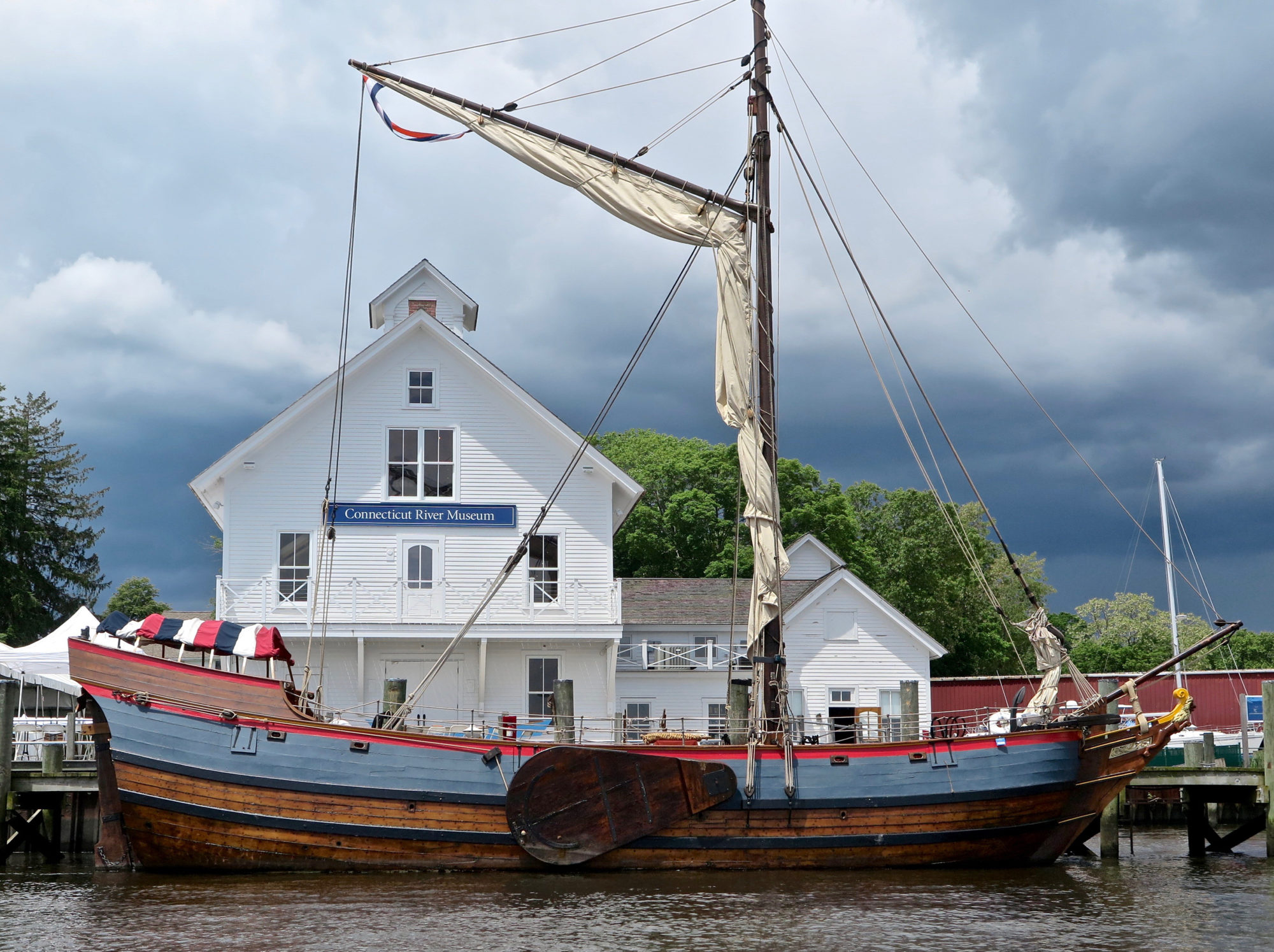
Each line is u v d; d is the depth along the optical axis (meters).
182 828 21.59
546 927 17.31
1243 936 17.03
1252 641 75.19
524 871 22.02
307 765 21.58
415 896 19.70
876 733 39.22
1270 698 26.34
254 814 21.48
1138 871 24.12
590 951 15.85
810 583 44.44
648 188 25.11
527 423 34.22
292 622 32.44
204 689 21.84
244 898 19.55
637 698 38.47
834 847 22.66
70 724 29.22
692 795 22.22
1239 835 27.84
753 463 24.12
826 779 22.69
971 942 16.55
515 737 25.75
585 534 34.00
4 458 56.50
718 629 39.75
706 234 24.88
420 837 21.70
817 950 15.98
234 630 22.55
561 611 33.59
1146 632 76.06
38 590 59.34
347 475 33.44
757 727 22.89
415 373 34.09
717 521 62.66
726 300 24.73
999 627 64.06
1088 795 24.11
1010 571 67.50
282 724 21.66
